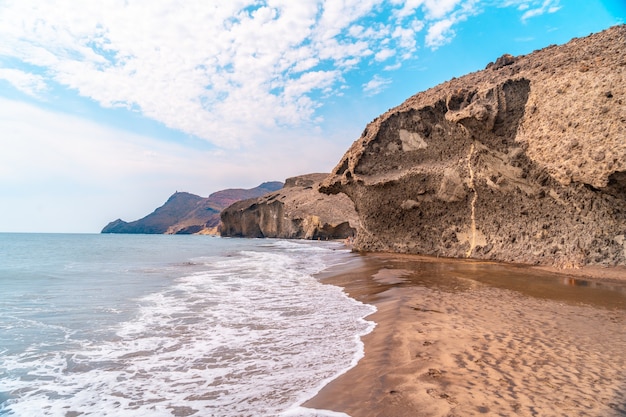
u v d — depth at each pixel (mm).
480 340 5609
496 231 17031
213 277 15477
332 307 9086
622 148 11133
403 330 6242
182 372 5238
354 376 4641
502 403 3650
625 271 11289
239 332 7082
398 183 21406
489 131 16328
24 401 4500
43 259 27234
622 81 11844
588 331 5980
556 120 13812
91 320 8195
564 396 3760
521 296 8766
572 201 13359
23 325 7816
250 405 4137
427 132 20797
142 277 15750
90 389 4793
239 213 93188
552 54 16797
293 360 5465
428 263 16062
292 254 29297
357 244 26031
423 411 3590
